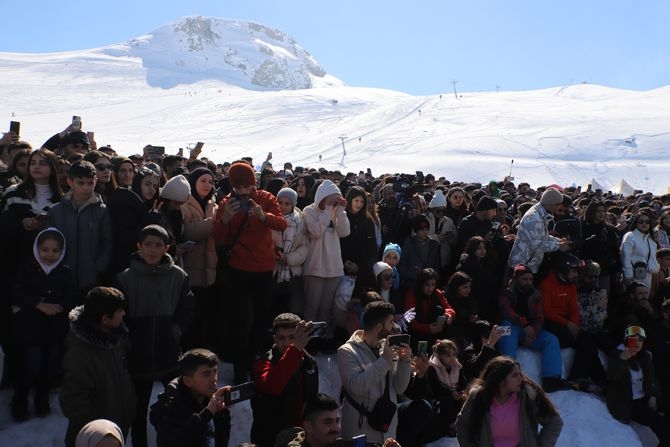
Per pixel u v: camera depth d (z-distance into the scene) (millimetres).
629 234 10344
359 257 8906
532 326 9078
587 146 122562
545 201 9398
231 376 7637
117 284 6066
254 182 7047
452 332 8578
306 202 10281
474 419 6504
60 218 6652
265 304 7406
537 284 9523
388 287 8656
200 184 7887
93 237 6711
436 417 7684
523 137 130250
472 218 10070
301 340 5980
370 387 6527
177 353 6168
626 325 9539
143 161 10789
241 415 7188
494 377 6441
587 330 9500
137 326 6035
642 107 157250
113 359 5551
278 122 182750
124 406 5602
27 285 6227
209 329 8062
